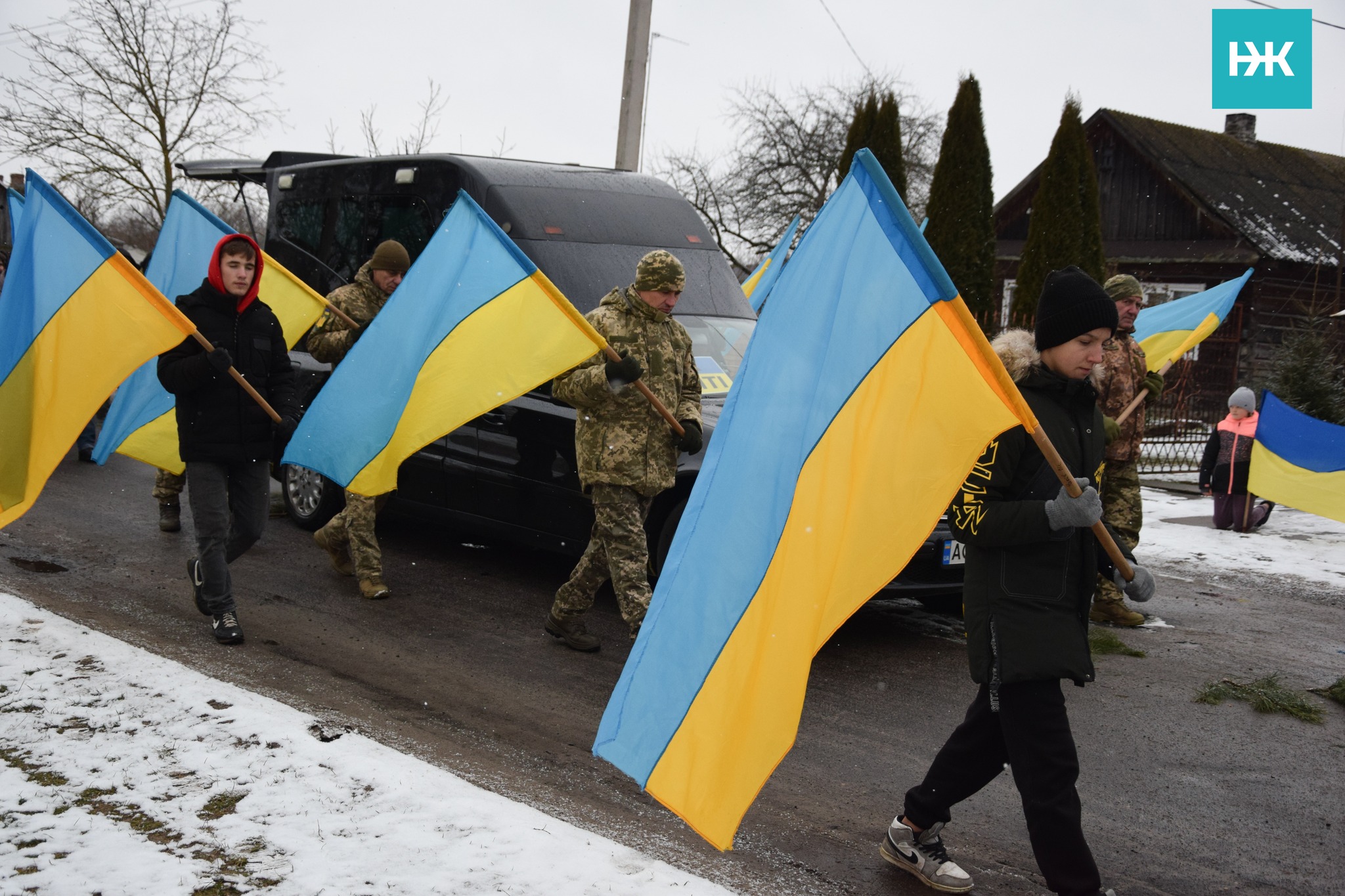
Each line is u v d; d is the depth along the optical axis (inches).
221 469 199.3
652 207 281.9
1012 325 624.7
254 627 215.2
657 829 136.6
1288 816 149.3
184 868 114.4
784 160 1120.8
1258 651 230.5
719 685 106.0
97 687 165.9
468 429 259.9
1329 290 880.9
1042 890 126.0
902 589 216.2
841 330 109.6
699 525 109.4
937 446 105.8
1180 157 982.4
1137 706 192.1
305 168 327.3
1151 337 297.1
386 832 124.2
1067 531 108.1
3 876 112.3
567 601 208.5
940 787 123.0
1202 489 393.1
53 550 265.3
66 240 187.5
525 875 115.4
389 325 204.5
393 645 209.8
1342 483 340.5
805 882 124.9
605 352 185.9
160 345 186.2
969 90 631.8
